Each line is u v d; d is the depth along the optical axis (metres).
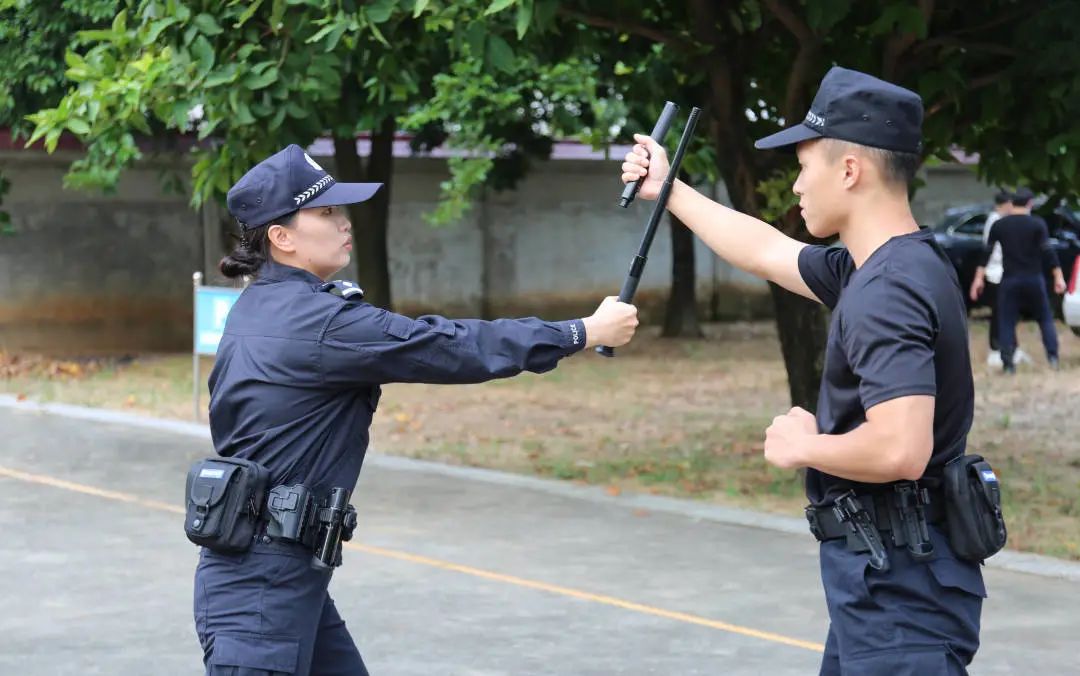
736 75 9.73
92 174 15.94
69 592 7.03
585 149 22.83
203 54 8.27
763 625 6.44
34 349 18.83
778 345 20.25
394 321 3.50
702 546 8.01
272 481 3.51
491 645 6.14
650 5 10.07
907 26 8.40
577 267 23.09
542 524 8.59
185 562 7.66
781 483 9.94
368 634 6.30
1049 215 10.47
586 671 5.77
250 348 3.55
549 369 3.59
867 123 3.13
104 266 19.12
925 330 3.00
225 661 3.43
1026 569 7.45
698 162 11.77
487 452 11.38
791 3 9.01
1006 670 5.78
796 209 9.66
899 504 3.10
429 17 8.27
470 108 17.34
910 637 3.09
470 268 22.30
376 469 10.47
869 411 2.99
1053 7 8.50
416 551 7.89
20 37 16.03
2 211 17.50
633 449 11.54
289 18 8.35
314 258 3.64
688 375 16.75
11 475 10.24
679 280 21.25
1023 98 9.11
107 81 8.52
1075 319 17.55
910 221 3.19
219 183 8.84
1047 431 12.33
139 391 15.05
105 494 9.55
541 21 7.68
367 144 21.47
